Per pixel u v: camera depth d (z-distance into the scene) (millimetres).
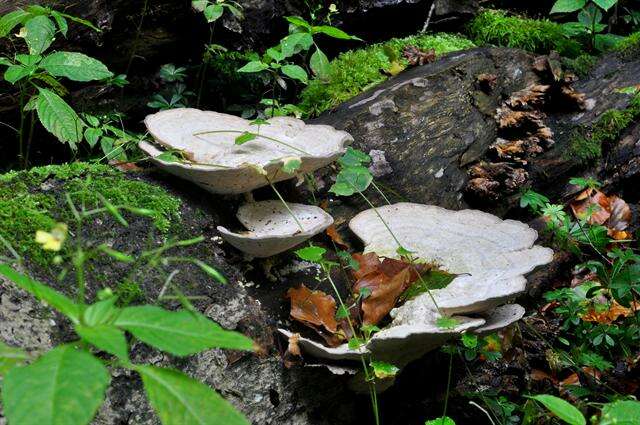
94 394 906
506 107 1744
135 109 1769
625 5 2162
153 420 1344
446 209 1563
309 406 1442
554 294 1613
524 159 1716
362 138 1650
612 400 1518
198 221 1445
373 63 1812
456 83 1732
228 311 1408
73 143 1506
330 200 1587
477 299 1393
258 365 1407
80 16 1633
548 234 1690
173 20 1724
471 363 1543
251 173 1417
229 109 1834
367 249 1508
